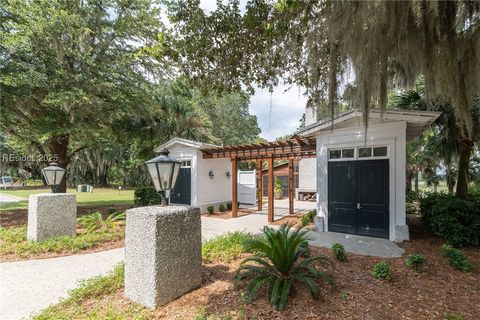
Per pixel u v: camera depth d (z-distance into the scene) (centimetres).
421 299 351
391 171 662
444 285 395
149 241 327
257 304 313
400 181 654
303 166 1741
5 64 805
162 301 326
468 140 703
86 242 602
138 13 1022
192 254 366
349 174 726
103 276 420
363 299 338
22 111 963
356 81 409
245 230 750
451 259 467
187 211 365
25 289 390
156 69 1082
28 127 984
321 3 393
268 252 353
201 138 1806
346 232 724
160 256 326
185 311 309
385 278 400
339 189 741
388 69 411
